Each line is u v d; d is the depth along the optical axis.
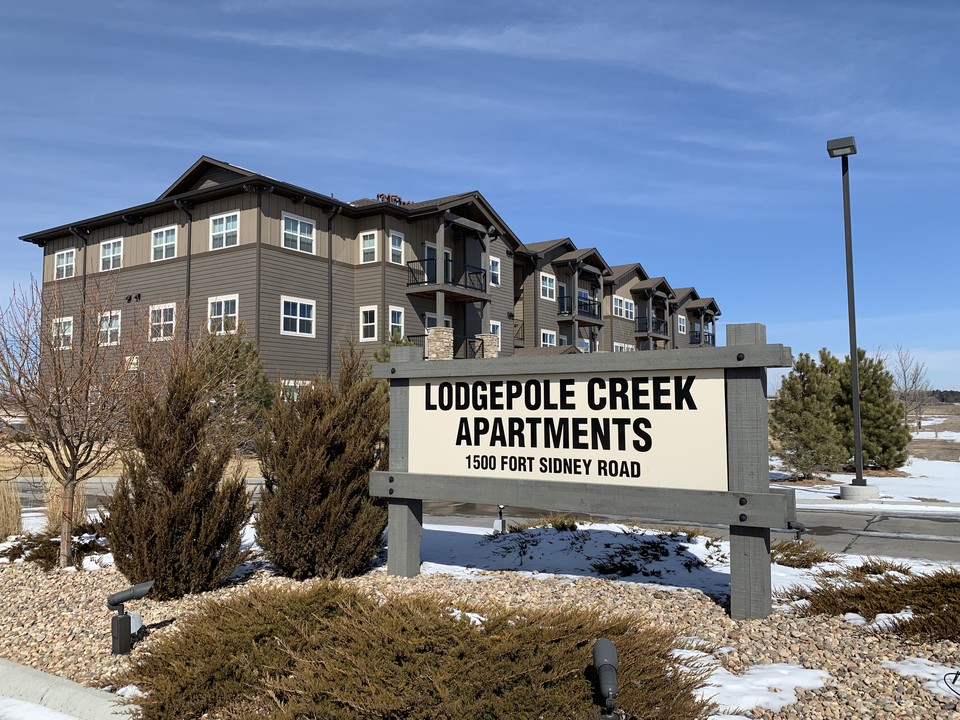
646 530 10.66
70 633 6.56
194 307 27.03
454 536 10.84
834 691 4.59
